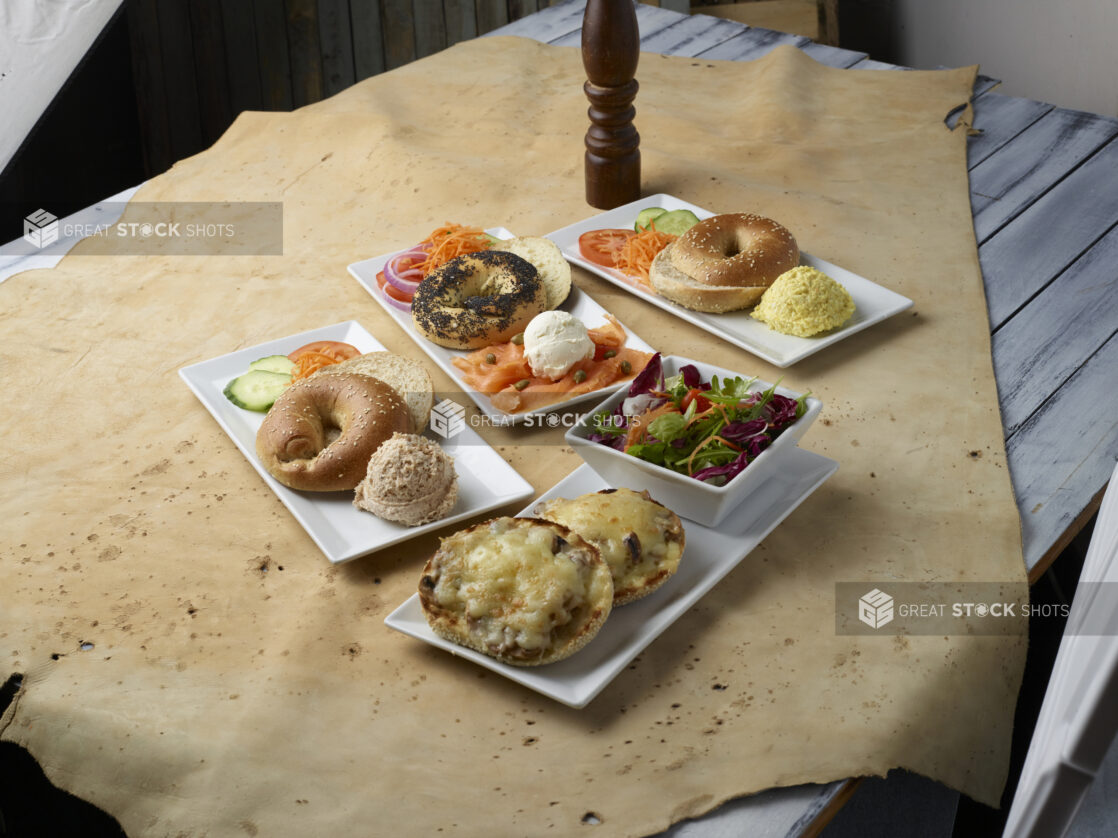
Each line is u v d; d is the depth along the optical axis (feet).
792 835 2.97
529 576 3.34
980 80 7.95
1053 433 4.50
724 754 3.19
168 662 3.59
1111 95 9.26
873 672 3.44
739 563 3.89
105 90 12.01
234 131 7.63
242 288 5.91
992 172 6.74
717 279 5.27
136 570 4.00
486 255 5.40
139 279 6.01
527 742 3.26
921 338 5.14
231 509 4.30
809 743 3.21
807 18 12.19
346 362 4.84
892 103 7.59
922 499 4.15
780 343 5.05
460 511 4.11
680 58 8.55
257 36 12.28
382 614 3.77
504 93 8.03
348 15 12.33
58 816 5.37
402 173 6.95
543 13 9.71
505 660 3.32
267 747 3.28
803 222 6.20
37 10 8.53
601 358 5.00
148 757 3.28
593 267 5.73
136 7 11.70
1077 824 3.44
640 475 3.89
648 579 3.53
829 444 4.48
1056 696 2.95
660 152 7.06
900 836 4.53
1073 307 5.37
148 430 4.78
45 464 4.58
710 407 4.03
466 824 3.01
